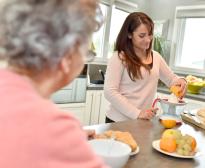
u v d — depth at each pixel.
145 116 1.65
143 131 1.43
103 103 3.48
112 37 4.00
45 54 0.46
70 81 0.56
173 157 1.12
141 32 1.72
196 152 1.17
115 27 4.01
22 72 0.50
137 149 1.12
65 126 0.45
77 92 3.19
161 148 1.16
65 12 0.46
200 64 3.80
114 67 1.75
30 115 0.43
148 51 1.84
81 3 0.50
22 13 0.45
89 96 3.32
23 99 0.45
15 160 0.40
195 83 3.33
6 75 0.48
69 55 0.51
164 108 1.84
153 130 1.46
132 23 1.72
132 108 1.67
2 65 0.50
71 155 0.44
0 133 0.42
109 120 1.81
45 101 0.48
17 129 0.42
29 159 0.40
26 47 0.45
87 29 0.51
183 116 1.78
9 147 0.41
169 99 1.84
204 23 3.73
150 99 1.86
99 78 3.86
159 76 2.01
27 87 0.48
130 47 1.76
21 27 0.45
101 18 0.57
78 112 3.26
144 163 1.03
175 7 3.93
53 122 0.44
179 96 1.89
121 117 1.75
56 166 0.42
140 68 1.76
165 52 4.04
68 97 3.11
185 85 1.92
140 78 1.78
